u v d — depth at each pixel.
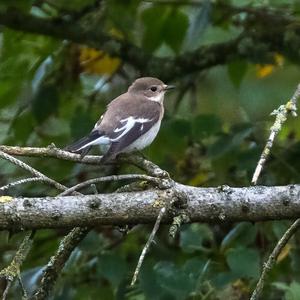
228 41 12.24
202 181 11.62
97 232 11.19
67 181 11.83
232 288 10.13
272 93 12.96
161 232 11.44
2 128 12.52
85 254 10.62
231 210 7.05
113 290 10.70
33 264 11.25
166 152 11.40
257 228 10.67
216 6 11.82
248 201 7.04
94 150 11.26
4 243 11.47
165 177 7.21
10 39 12.05
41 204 6.85
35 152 7.61
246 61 12.17
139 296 10.31
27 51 12.09
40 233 11.33
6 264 11.33
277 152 11.34
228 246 10.42
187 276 9.70
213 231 11.32
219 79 13.18
